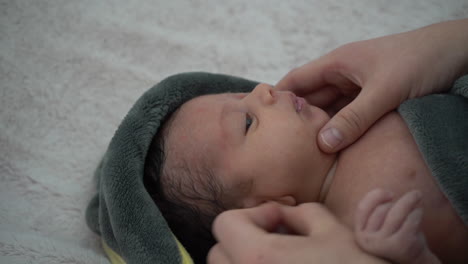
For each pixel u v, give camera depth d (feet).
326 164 3.29
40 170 4.68
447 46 3.23
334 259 2.27
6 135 4.93
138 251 3.18
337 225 2.47
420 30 3.42
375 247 2.24
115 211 3.32
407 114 3.01
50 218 4.39
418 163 2.86
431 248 2.75
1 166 4.72
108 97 5.17
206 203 3.41
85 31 5.61
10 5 5.82
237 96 3.70
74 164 4.73
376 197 2.31
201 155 3.37
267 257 2.34
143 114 3.62
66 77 5.31
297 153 3.19
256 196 3.23
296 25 5.53
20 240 3.91
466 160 2.70
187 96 3.99
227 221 2.58
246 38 5.52
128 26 5.62
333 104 4.18
